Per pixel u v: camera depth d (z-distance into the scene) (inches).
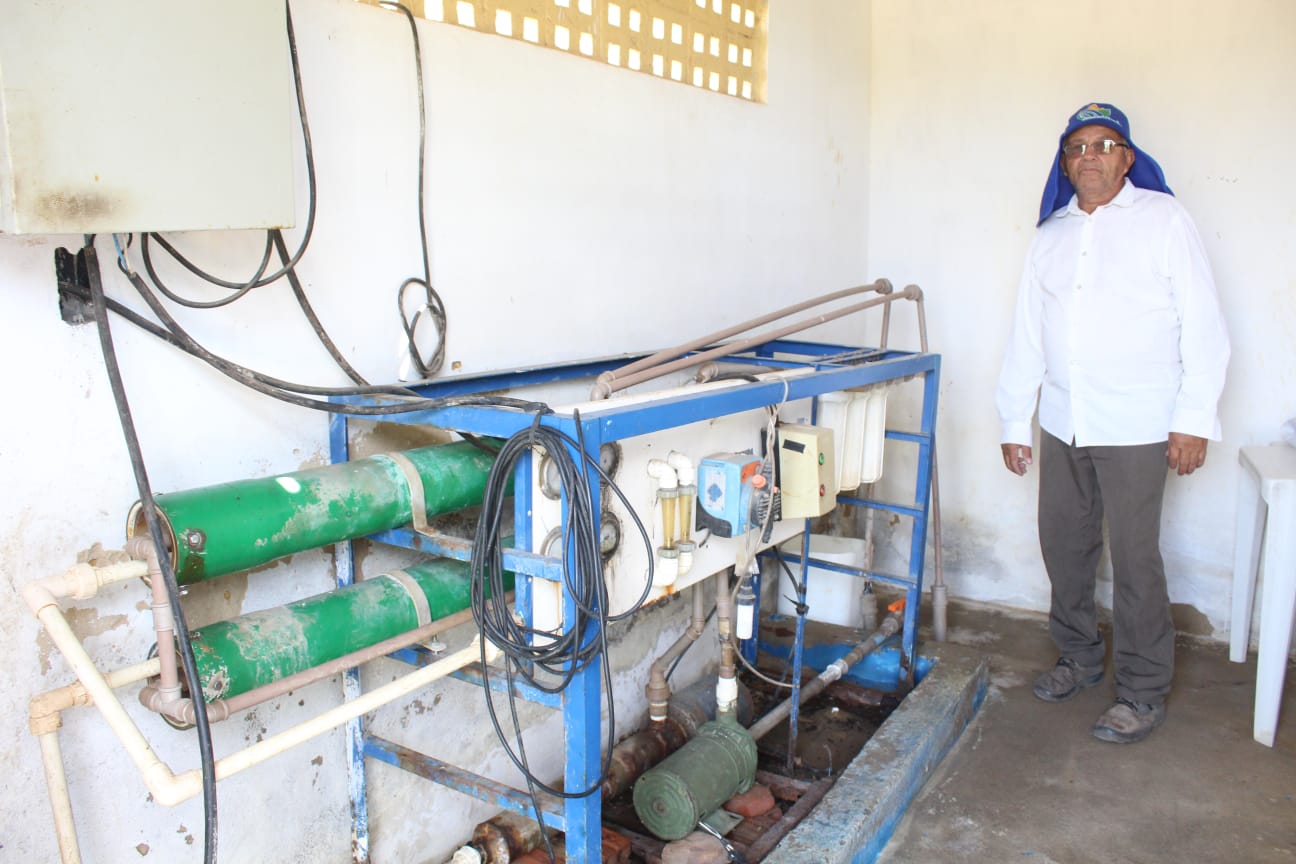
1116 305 100.4
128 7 46.3
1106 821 87.5
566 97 86.5
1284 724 103.8
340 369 69.1
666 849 77.7
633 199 96.3
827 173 132.7
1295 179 115.1
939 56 136.7
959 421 141.7
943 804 90.6
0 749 52.1
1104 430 101.6
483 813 85.0
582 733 58.6
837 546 122.8
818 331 134.2
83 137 45.3
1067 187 105.8
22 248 51.0
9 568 51.9
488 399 60.2
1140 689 102.2
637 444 66.2
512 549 60.4
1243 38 115.9
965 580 144.6
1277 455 109.0
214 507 52.1
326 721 52.4
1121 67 124.0
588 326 92.4
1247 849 83.4
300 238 65.3
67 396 53.7
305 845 69.3
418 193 73.2
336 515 57.8
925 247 141.8
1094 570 110.3
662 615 104.7
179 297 58.6
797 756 101.7
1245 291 120.0
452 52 74.9
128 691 56.6
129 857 58.2
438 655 69.3
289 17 61.7
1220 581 126.0
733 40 109.7
